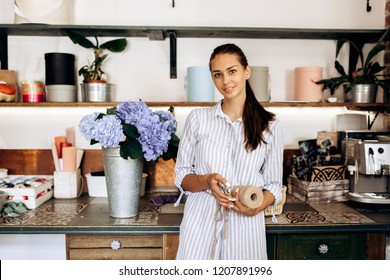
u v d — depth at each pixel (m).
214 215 1.40
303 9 2.19
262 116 1.42
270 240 1.59
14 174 2.19
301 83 2.04
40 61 2.16
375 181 1.88
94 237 1.57
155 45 2.17
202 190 1.40
